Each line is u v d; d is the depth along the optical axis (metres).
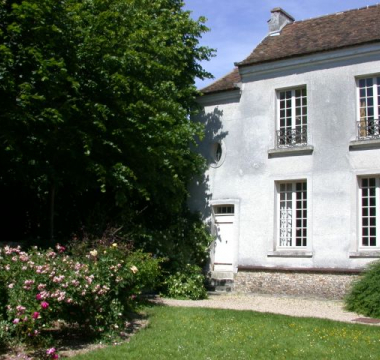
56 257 8.88
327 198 15.45
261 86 17.12
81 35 11.90
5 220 15.11
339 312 12.80
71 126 11.80
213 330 9.55
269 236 16.27
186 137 15.79
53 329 9.19
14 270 7.95
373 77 15.37
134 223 15.58
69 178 13.18
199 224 17.56
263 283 16.12
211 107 18.25
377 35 15.37
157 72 14.27
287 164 16.28
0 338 7.59
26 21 10.94
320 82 16.03
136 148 12.93
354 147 15.23
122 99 12.83
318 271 15.23
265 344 8.62
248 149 17.11
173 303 13.49
